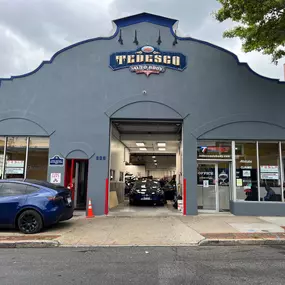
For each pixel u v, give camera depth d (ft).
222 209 40.96
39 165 40.55
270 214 38.73
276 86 41.39
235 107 40.98
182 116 40.86
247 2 32.37
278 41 35.81
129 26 42.29
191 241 25.46
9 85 41.39
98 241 25.39
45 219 27.89
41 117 40.78
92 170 39.91
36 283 15.61
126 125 49.65
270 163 40.50
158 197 50.57
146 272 17.52
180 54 41.83
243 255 21.58
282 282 15.79
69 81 41.45
